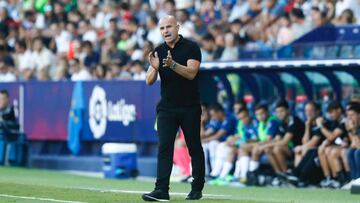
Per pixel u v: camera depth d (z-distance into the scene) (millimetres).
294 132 44312
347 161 41562
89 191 34688
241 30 54250
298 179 43188
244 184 44750
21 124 58250
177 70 29250
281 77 47125
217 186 43188
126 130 52594
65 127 55844
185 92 29875
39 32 66625
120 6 64125
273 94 47906
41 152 57500
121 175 49188
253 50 47406
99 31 63469
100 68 56062
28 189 35281
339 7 51500
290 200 32406
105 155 49750
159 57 29953
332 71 44656
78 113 55062
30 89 57719
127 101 52531
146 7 62281
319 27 46594
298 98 46938
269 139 44656
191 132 30078
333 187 42125
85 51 60000
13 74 63719
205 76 48344
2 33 70688
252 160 44781
